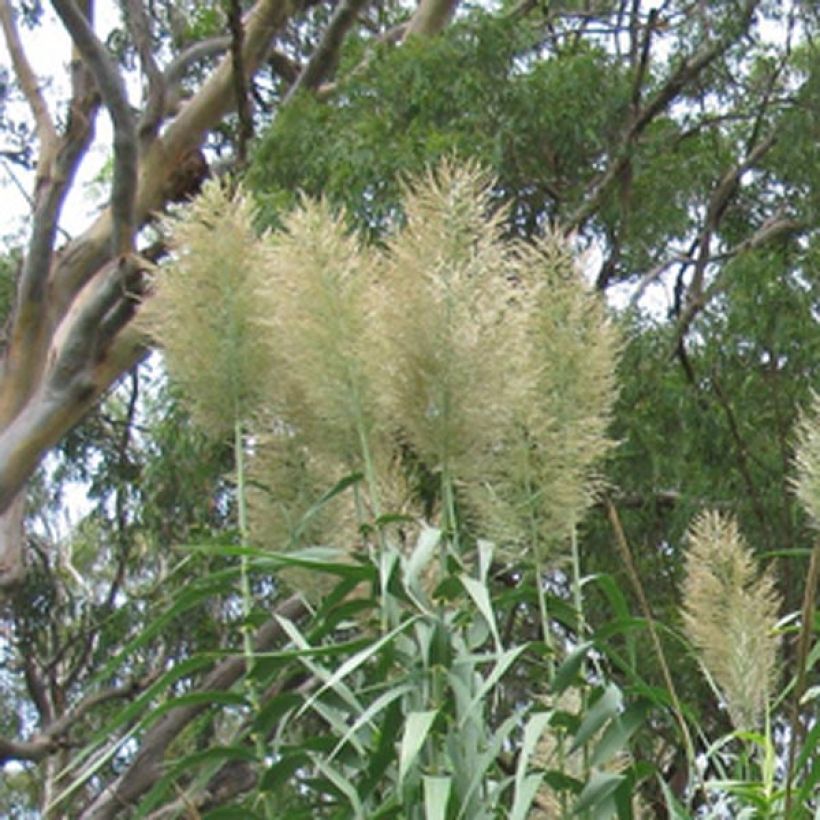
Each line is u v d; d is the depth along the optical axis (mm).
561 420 3148
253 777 7770
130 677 9438
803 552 3406
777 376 8703
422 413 3098
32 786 12547
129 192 7828
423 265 3109
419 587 2932
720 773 3113
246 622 3113
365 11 11867
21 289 9164
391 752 2850
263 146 8484
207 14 11625
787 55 9477
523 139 8617
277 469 3354
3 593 9609
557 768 3129
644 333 8492
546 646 3025
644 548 8234
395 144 8180
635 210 9016
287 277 3164
